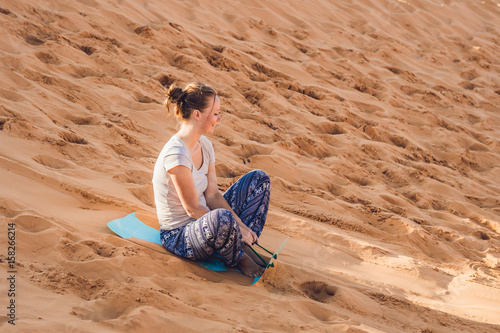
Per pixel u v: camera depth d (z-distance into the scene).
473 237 4.81
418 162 6.36
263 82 7.10
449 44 11.39
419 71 9.64
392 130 6.98
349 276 3.40
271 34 8.85
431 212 5.21
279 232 3.94
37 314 2.08
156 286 2.54
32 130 4.15
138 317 2.20
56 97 4.97
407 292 3.39
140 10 7.71
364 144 6.30
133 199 3.70
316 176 5.23
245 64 7.41
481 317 3.14
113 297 2.33
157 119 5.35
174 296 2.50
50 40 6.02
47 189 3.40
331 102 7.21
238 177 4.75
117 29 6.98
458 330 2.89
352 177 5.54
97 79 5.64
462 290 3.57
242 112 6.20
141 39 6.96
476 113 8.46
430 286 3.57
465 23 12.78
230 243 2.80
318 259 3.62
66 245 2.70
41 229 2.82
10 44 5.61
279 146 5.65
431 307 3.19
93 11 7.10
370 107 7.54
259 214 3.18
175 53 6.92
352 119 6.97
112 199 3.52
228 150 5.23
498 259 4.36
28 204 3.07
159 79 6.20
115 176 3.96
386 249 4.05
